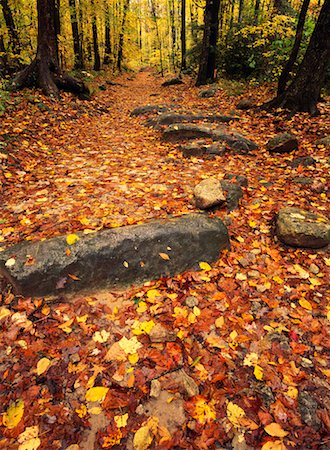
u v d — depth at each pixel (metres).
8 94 7.18
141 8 32.78
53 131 6.84
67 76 9.45
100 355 2.31
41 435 1.83
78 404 2.00
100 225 3.31
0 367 2.20
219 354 2.33
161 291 2.86
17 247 2.98
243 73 13.20
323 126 6.43
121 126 8.23
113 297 2.80
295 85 7.37
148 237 3.06
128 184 4.30
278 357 2.31
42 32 8.80
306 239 3.30
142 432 1.83
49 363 2.23
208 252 3.19
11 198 4.02
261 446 1.80
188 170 4.99
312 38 7.02
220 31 18.16
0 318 2.53
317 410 1.97
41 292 2.74
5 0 12.28
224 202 3.87
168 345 2.38
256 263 3.21
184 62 19.75
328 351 2.37
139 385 2.12
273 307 2.72
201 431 1.86
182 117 7.68
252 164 5.44
